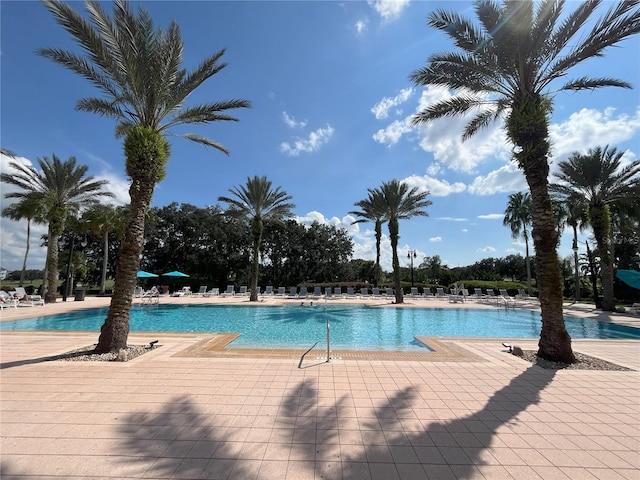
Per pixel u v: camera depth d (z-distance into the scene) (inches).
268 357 274.7
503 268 2158.0
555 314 278.1
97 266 1530.5
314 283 1416.1
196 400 175.5
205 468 112.6
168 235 1528.1
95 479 105.8
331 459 119.7
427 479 108.7
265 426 145.4
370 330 513.0
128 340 347.9
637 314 676.7
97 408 163.5
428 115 382.0
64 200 821.2
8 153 729.6
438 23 320.8
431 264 2390.5
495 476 111.0
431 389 198.5
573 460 121.6
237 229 1568.7
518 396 188.9
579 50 292.7
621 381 219.1
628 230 981.8
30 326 504.1
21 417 152.1
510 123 301.9
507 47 294.2
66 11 263.1
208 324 558.9
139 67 299.7
